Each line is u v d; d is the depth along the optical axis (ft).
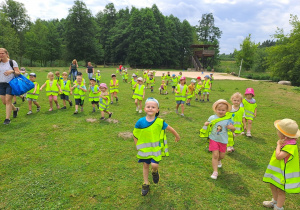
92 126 22.11
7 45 133.18
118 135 19.66
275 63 114.73
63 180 12.25
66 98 29.19
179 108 33.14
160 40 201.36
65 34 174.40
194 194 11.46
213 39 272.31
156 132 10.75
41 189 11.39
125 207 10.23
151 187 11.91
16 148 16.10
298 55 103.86
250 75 130.31
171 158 15.62
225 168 14.56
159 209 10.18
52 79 27.78
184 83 28.02
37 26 184.75
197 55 196.34
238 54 159.63
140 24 187.73
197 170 14.06
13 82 20.06
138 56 188.14
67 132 19.95
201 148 17.65
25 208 9.97
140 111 28.63
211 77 53.72
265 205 10.76
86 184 11.94
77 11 171.22
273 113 31.24
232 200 11.15
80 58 181.88
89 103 34.06
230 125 13.08
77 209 10.03
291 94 51.19
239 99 18.12
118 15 227.20
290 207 10.89
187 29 222.28
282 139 9.85
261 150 17.94
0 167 13.38
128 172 13.35
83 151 16.05
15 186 11.55
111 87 35.40
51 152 15.70
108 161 14.66
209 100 42.16
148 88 58.29
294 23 103.24
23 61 192.65
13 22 174.91
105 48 213.66
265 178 10.50
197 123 25.02
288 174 9.53
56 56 190.39
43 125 21.59
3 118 23.35
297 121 27.17
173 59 214.28
